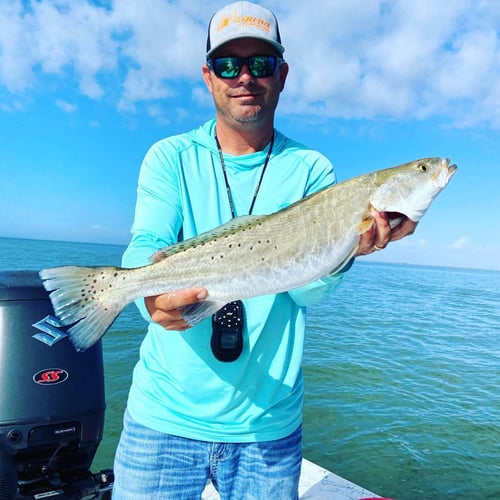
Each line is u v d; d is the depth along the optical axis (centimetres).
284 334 102
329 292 105
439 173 102
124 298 98
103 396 128
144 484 100
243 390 99
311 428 257
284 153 109
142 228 103
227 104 101
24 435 116
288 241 100
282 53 104
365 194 102
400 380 355
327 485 153
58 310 97
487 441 250
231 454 101
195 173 106
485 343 539
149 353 105
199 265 98
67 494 114
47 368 121
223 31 99
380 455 230
